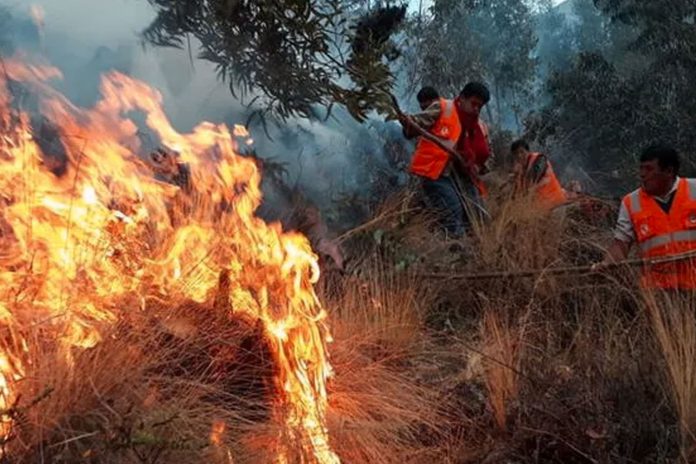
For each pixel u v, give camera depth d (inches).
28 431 102.0
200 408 115.7
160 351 121.4
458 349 162.1
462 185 243.3
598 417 128.6
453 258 201.6
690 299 163.8
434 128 242.4
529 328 162.6
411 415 133.6
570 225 222.4
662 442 124.3
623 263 172.2
